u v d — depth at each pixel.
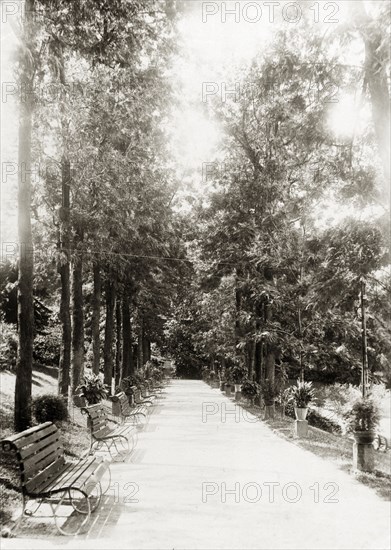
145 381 32.91
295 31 10.81
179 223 32.53
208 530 6.61
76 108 17.08
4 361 25.89
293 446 13.62
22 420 12.66
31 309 13.16
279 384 25.08
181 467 10.70
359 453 10.29
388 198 11.65
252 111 26.53
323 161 13.14
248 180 26.62
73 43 15.66
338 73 10.66
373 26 8.91
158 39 18.28
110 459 11.55
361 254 10.84
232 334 34.31
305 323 21.38
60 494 8.19
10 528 6.64
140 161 23.48
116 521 6.98
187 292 39.47
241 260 27.09
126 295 30.03
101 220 21.05
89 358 40.81
